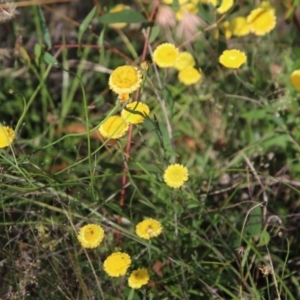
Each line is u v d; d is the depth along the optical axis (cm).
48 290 107
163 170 109
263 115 120
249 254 110
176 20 125
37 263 105
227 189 116
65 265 109
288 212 119
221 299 104
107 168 115
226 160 124
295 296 111
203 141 128
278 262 112
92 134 128
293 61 130
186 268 107
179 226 111
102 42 125
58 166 122
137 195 121
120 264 97
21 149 118
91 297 105
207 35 125
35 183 107
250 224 109
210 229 115
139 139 127
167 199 114
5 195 110
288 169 121
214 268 111
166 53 106
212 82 130
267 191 120
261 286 111
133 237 107
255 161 124
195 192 117
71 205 110
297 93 120
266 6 127
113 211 115
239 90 130
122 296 107
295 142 117
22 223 106
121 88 94
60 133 129
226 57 108
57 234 109
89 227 98
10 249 105
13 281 106
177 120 129
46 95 130
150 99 125
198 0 118
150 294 106
